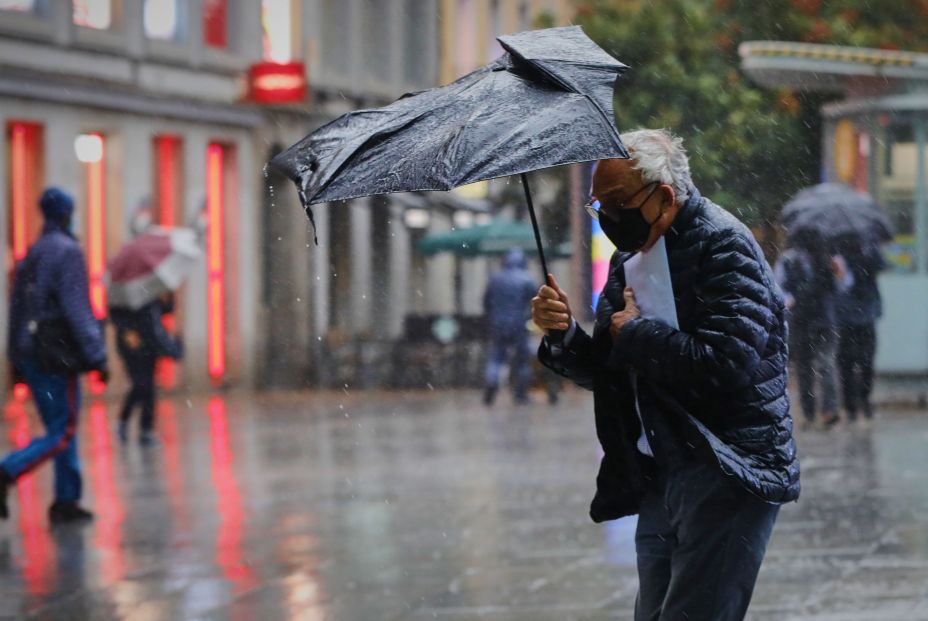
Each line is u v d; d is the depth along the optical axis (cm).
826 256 4109
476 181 1000
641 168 1120
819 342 4084
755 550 1141
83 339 2581
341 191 1015
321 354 7312
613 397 1192
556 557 2175
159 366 6981
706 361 1106
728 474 1105
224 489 3044
